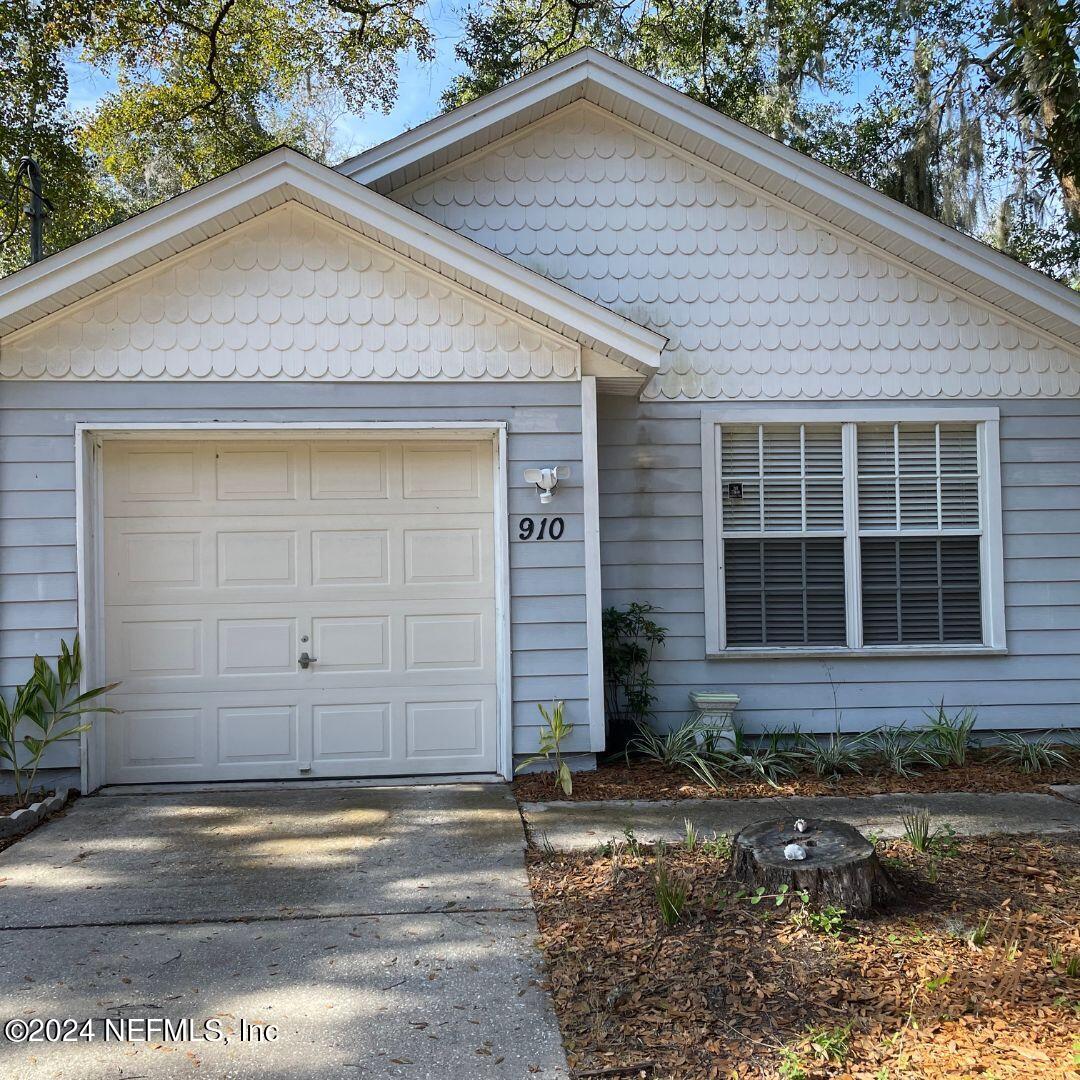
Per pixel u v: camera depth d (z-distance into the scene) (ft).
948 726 24.50
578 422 22.08
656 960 12.35
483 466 22.74
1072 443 26.23
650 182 26.23
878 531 26.02
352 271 21.63
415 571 22.50
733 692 25.38
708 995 11.44
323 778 22.07
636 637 25.18
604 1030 10.89
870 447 26.22
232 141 62.39
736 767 22.93
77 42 52.16
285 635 22.12
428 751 22.38
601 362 22.31
